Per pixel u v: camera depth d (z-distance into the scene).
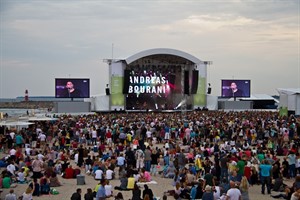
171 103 86.75
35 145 39.50
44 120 52.22
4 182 24.11
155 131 44.56
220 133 40.41
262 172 22.72
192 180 21.75
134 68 84.44
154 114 70.00
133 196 18.95
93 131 41.53
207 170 24.17
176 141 40.94
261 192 22.86
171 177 27.73
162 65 85.50
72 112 82.19
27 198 18.47
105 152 35.00
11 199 18.41
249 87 91.44
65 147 38.00
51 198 22.17
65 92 82.44
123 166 27.02
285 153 34.38
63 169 29.19
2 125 45.00
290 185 24.36
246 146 33.28
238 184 18.62
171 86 85.38
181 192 20.41
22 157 29.66
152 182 25.94
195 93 86.25
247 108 90.88
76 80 82.75
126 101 85.38
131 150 29.67
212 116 60.91
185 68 86.44
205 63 86.38
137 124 47.47
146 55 82.50
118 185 25.02
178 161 27.34
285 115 58.94
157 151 30.66
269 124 45.66
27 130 44.38
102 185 19.67
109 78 83.12
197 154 28.72
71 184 25.98
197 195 19.33
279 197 21.70
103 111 82.62
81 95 82.94
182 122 48.59
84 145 41.00
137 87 83.62
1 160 30.23
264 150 31.89
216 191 18.42
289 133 39.84
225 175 23.48
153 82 84.38
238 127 43.62
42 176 24.86
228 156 25.33
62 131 41.97
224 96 91.38
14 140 39.84
